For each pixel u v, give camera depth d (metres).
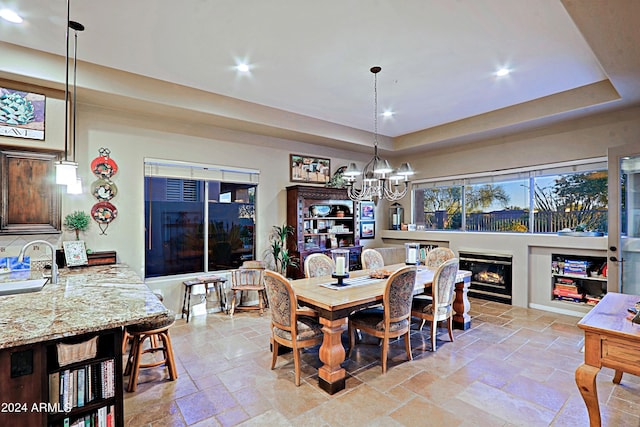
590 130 4.40
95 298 2.25
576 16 2.16
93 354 1.76
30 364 1.57
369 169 4.08
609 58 2.73
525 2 2.32
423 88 3.95
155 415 2.30
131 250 4.19
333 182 6.00
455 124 5.38
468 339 3.70
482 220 5.82
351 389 2.64
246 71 3.48
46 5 2.36
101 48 2.99
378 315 3.20
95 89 3.37
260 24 2.61
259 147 5.32
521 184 5.31
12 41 2.88
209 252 4.94
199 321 4.35
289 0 2.31
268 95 4.22
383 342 2.96
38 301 2.16
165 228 4.57
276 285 2.76
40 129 3.21
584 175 4.64
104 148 3.97
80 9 2.40
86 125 3.86
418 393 2.58
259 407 2.40
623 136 4.12
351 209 6.37
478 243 5.57
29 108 3.16
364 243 6.84
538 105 4.39
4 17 2.50
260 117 4.62
